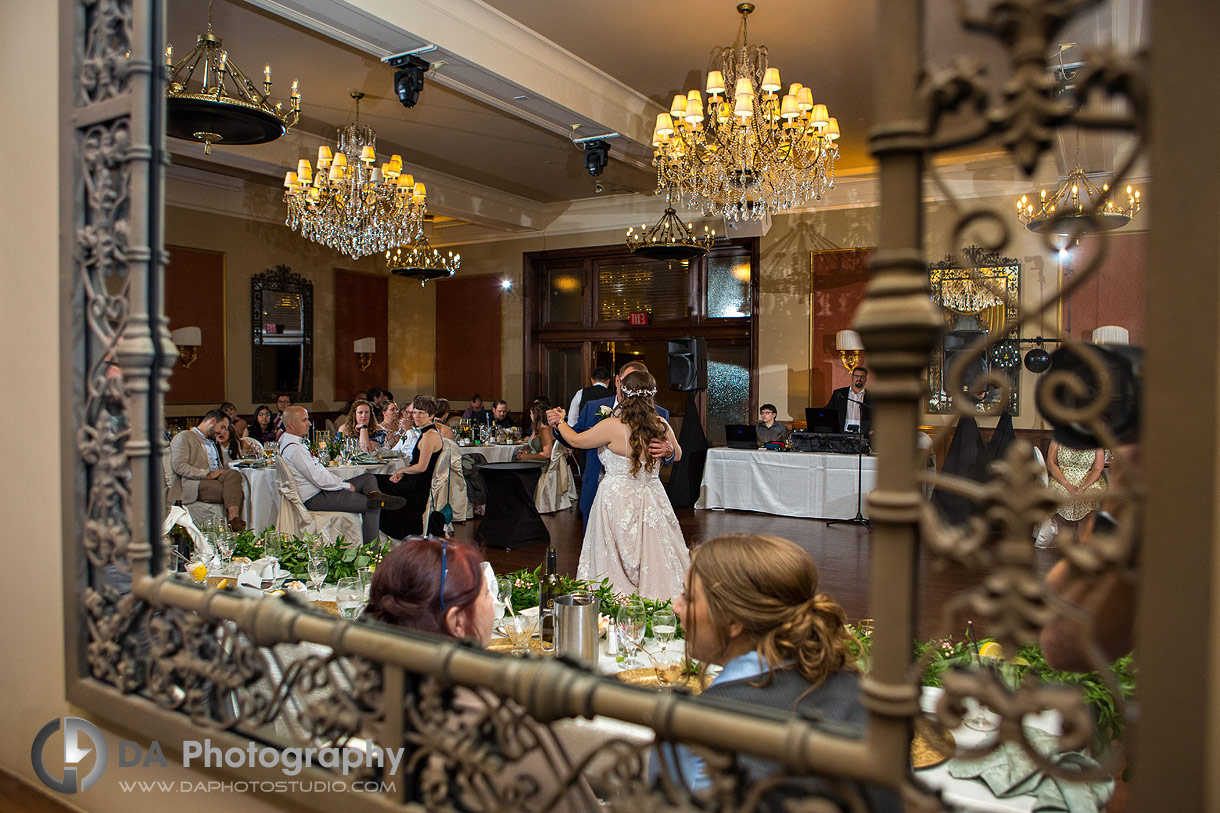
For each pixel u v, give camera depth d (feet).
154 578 5.34
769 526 24.12
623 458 12.91
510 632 7.88
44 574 6.22
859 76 20.26
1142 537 2.52
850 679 4.34
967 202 26.63
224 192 33.12
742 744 3.06
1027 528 2.56
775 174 21.07
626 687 3.42
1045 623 2.49
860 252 29.89
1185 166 2.46
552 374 37.86
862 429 25.95
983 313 26.35
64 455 5.93
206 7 16.49
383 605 5.46
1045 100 2.56
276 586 9.78
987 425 25.98
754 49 18.51
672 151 19.44
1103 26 13.91
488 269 39.11
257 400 34.88
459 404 40.42
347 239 26.78
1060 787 4.80
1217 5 2.43
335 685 4.38
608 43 18.28
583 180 31.22
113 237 5.59
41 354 6.21
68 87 5.88
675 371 28.27
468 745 3.77
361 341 39.04
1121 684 5.76
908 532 2.79
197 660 5.04
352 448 26.21
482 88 17.70
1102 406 2.57
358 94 21.98
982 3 14.03
